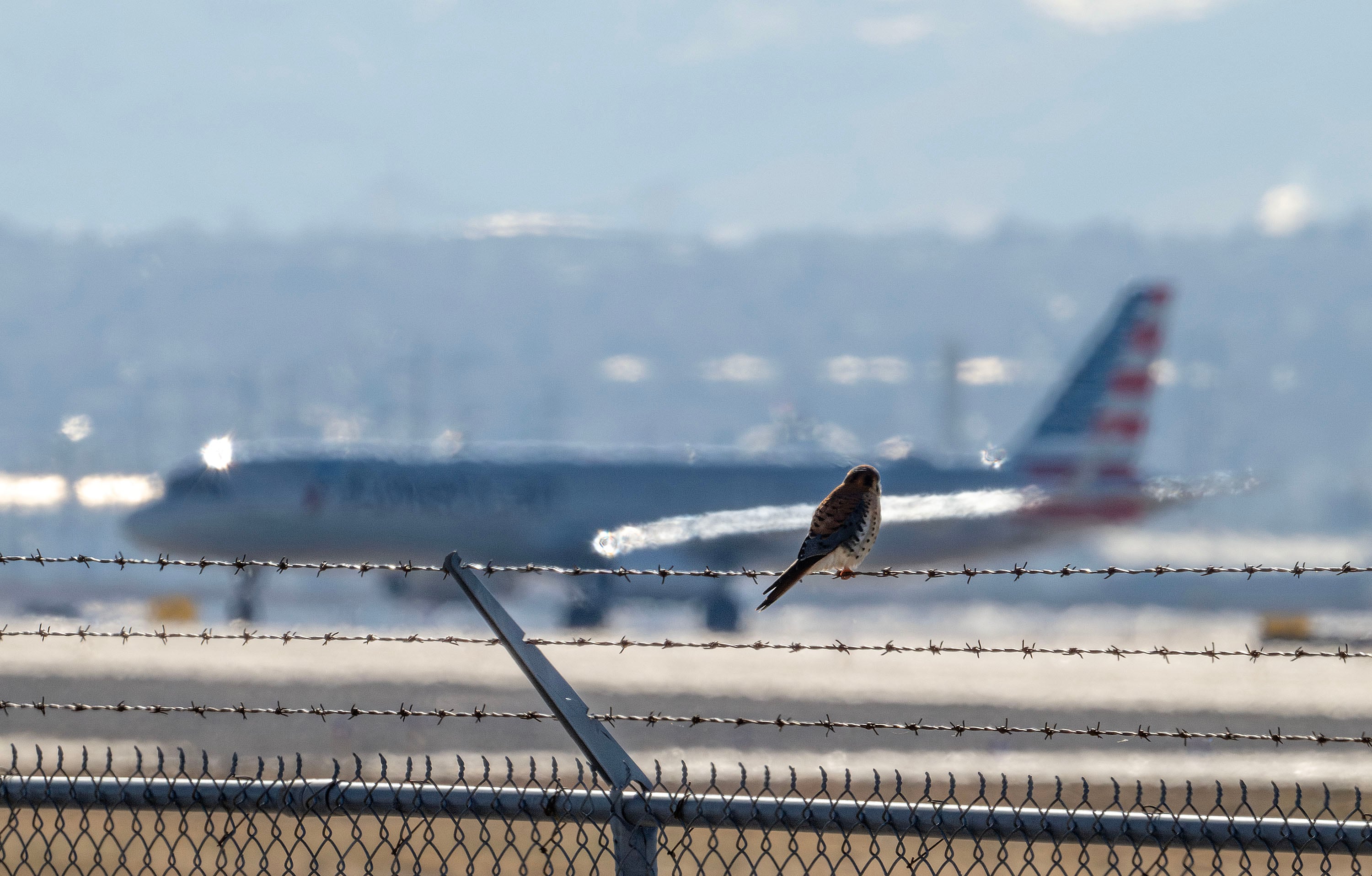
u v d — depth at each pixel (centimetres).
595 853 1154
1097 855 1137
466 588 646
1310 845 546
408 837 609
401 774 1588
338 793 602
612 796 588
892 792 1551
